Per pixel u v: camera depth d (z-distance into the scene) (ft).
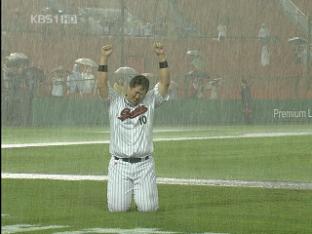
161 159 119.34
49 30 189.57
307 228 61.26
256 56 197.47
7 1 190.29
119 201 66.54
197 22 195.42
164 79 65.87
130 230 59.11
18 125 171.94
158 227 60.64
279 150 132.77
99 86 65.57
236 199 75.25
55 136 152.87
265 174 100.32
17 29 188.34
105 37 190.08
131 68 179.22
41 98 174.09
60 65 188.14
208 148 135.74
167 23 193.16
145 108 65.62
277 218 65.51
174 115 183.21
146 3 191.83
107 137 152.46
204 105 186.50
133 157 66.18
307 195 78.79
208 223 62.69
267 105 191.93
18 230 58.95
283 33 197.88
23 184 84.74
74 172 99.76
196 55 195.52
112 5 192.03
